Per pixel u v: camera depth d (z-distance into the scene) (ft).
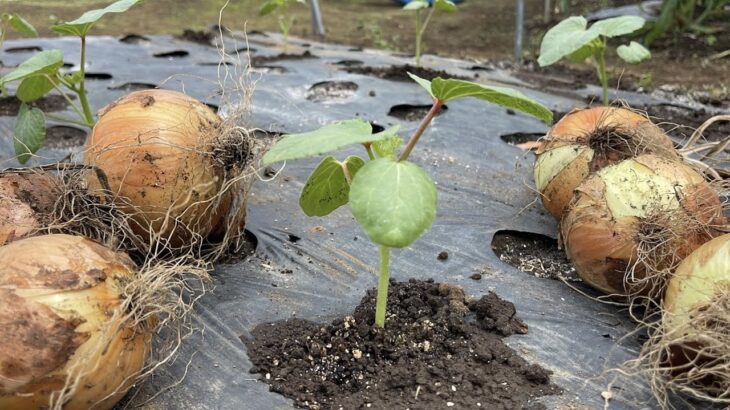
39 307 1.08
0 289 1.09
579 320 1.53
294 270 1.70
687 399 1.30
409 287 1.55
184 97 1.64
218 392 1.32
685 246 1.45
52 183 1.45
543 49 2.17
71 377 1.09
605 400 1.31
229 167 1.61
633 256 1.46
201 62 3.54
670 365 1.29
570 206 1.56
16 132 1.94
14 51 3.75
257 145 1.67
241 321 1.51
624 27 2.09
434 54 4.50
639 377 1.36
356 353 1.37
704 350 1.20
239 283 1.64
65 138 2.53
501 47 4.86
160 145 1.53
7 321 1.07
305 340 1.41
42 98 2.85
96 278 1.15
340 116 2.70
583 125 1.75
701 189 1.49
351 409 1.25
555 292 1.63
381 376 1.32
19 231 1.35
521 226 1.92
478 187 2.15
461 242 1.83
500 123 2.66
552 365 1.40
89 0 6.21
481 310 1.50
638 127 1.70
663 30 4.31
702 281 1.26
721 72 3.92
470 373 1.33
